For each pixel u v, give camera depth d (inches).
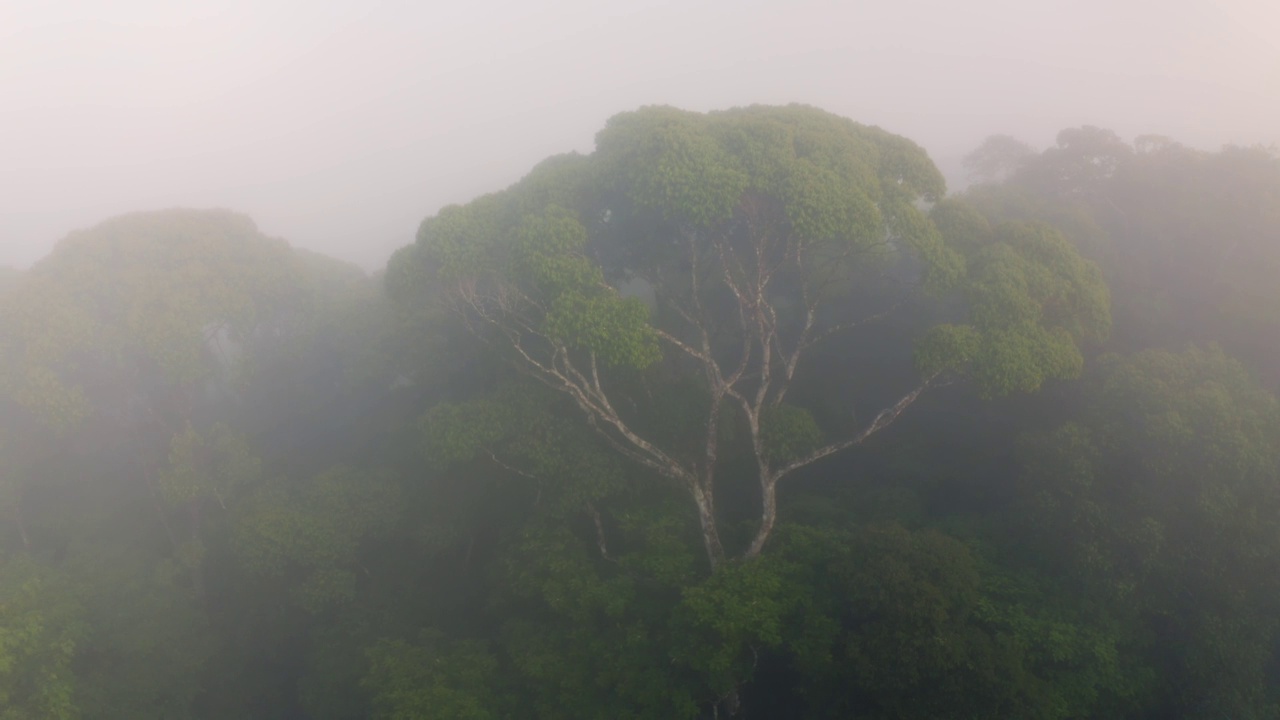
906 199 755.4
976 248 757.3
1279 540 601.6
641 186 735.1
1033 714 514.6
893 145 792.3
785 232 776.3
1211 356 714.2
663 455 782.5
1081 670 578.6
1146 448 641.6
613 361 674.8
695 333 992.9
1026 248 732.0
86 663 776.9
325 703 793.6
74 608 752.3
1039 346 657.0
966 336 662.5
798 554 692.1
